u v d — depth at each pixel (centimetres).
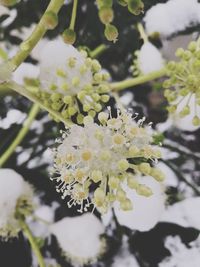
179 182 16
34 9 17
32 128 17
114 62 17
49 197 16
